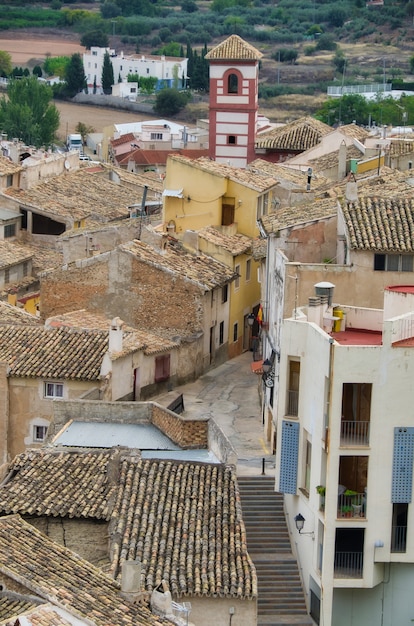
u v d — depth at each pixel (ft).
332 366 258.98
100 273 382.63
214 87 647.97
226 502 268.62
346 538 264.11
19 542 231.71
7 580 214.69
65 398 326.65
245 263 414.62
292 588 274.36
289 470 278.26
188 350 376.27
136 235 418.92
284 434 278.26
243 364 401.70
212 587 248.11
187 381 376.27
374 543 263.70
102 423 306.55
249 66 643.45
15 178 552.41
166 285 379.35
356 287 306.14
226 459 278.46
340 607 266.98
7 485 270.87
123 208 561.84
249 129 647.56
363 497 263.70
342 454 261.03
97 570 230.89
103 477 273.33
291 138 645.51
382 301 305.53
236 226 425.28
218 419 344.08
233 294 406.62
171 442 298.97
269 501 290.56
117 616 213.66
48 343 339.98
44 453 280.10
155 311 379.96
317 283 298.15
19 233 538.06
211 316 389.19
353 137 584.40
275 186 452.35
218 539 259.19
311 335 272.10
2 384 331.77
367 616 267.80
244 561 255.09
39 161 568.00
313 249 328.29
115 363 335.88
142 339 362.74
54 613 204.85
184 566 252.01
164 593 223.30
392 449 261.85
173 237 409.49
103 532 264.11
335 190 397.19
